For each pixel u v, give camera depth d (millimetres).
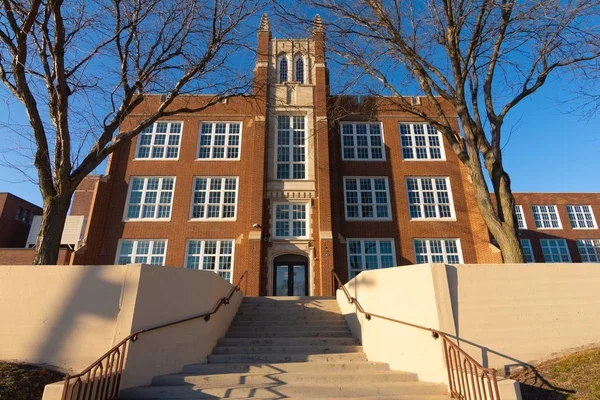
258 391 6031
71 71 9250
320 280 18375
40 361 6121
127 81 10328
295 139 21609
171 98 10781
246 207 20266
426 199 21297
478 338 6309
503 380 5141
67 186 8516
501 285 6699
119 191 20328
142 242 19609
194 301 7832
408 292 7133
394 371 6969
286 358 7953
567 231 33062
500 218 9359
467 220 20641
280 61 23641
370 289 8609
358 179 21625
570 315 6676
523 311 6578
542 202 33969
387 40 10758
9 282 6551
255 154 20484
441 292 6531
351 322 10109
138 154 21422
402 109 12039
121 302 6445
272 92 22219
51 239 8039
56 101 8703
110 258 18984
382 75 12148
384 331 7781
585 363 6020
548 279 6848
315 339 9180
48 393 4695
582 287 6887
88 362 6121
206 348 7957
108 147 9578
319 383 6480
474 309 6480
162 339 6809
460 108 10250
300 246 19219
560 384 5730
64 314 6391
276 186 20266
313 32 11711
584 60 9852
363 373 6688
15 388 5363
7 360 6086
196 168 21109
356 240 20312
